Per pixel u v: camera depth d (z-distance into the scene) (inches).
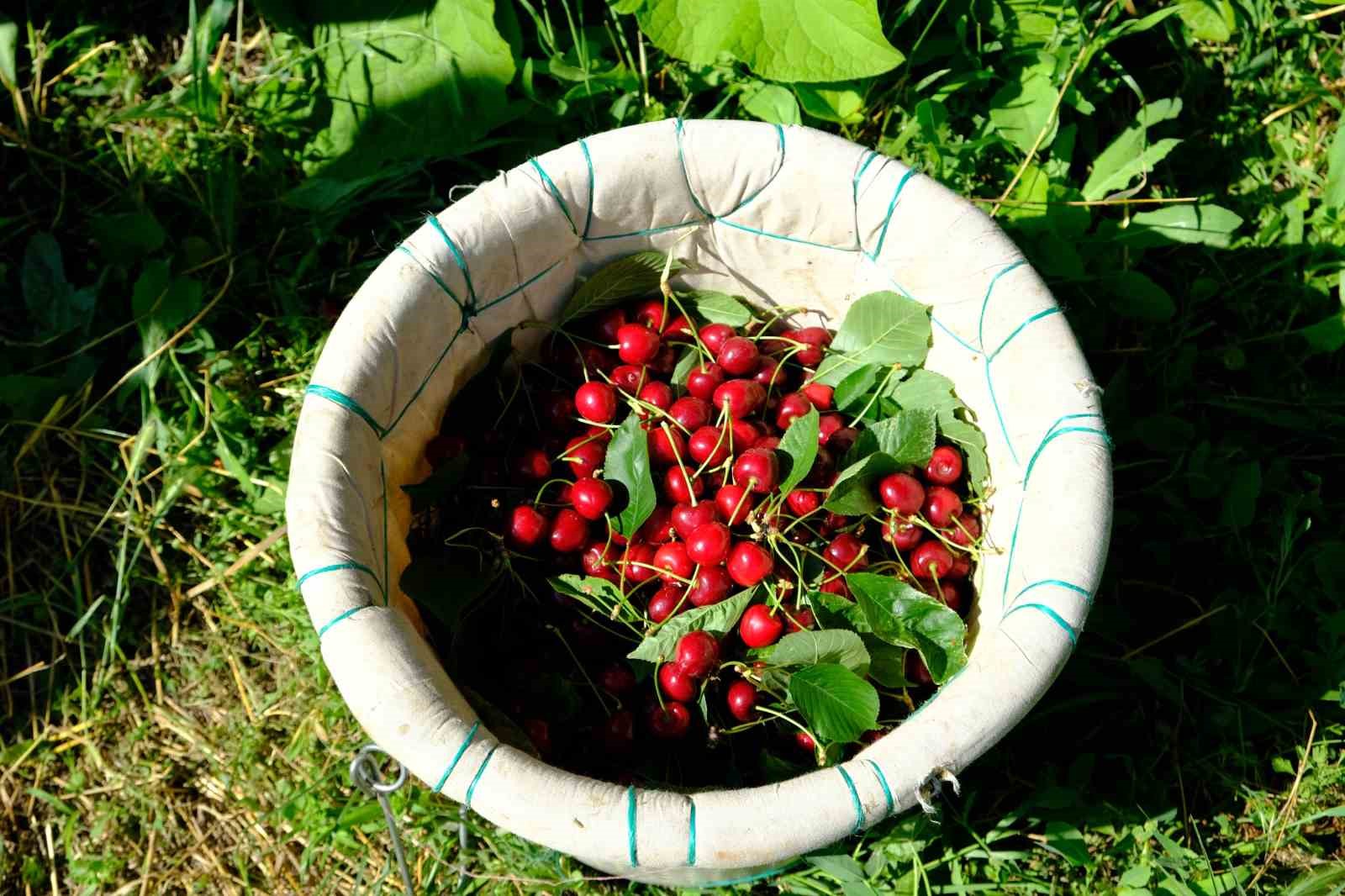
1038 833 33.5
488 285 31.0
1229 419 37.7
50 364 37.8
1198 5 40.6
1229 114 40.8
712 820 25.2
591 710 31.2
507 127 39.2
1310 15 40.2
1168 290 39.1
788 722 30.7
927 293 31.4
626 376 32.8
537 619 31.7
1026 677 26.3
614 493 31.9
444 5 38.2
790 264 32.9
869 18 35.8
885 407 32.6
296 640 36.1
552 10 40.0
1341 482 37.4
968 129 39.6
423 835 34.0
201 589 36.4
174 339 36.8
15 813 34.8
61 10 40.7
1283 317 38.9
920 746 25.7
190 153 39.6
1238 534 35.4
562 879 33.1
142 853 34.5
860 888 32.0
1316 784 33.9
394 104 38.4
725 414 31.7
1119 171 38.1
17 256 39.1
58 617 36.4
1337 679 34.2
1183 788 34.2
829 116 38.1
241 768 35.0
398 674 26.2
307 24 39.4
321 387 28.5
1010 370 29.7
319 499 27.5
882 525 32.1
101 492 37.1
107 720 35.6
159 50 40.9
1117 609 35.4
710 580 30.5
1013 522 29.9
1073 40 38.7
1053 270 37.3
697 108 39.8
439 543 32.1
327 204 37.9
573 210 31.0
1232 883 33.0
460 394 32.4
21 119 39.4
